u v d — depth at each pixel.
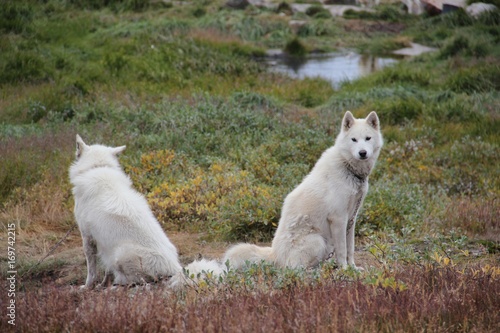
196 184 17.05
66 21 45.56
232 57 39.81
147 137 21.73
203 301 9.03
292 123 24.27
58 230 15.90
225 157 20.77
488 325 8.16
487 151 23.00
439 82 35.03
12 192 17.58
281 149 21.05
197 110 24.44
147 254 11.17
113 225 11.32
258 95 28.27
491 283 9.41
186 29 46.03
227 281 9.83
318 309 8.22
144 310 8.49
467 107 29.00
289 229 12.05
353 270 10.18
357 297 8.59
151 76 34.03
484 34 46.59
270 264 10.72
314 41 52.09
